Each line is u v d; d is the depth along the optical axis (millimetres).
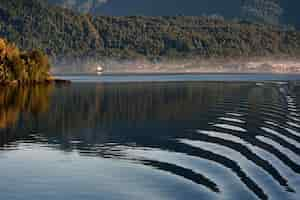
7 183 45469
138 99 130500
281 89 178750
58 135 70250
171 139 67500
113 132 73625
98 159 54812
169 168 50750
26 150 59281
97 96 139750
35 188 44188
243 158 54781
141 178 47219
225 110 103312
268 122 83062
